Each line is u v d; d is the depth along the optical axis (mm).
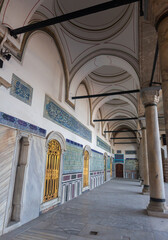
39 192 4770
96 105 11461
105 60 7352
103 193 9094
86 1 5480
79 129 8789
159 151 5570
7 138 3693
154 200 5246
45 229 3805
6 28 3676
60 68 6844
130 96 10461
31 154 4473
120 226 4109
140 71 6074
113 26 6258
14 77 4062
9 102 3842
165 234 3678
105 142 16656
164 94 2252
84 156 9641
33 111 4762
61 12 5777
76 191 7895
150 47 5773
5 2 3436
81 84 9383
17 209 3973
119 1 3088
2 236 3367
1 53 3633
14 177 4066
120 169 23109
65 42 6852
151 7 2469
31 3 3805
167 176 16750
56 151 6102
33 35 4965
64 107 7023
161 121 15195
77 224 4172
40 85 5238
